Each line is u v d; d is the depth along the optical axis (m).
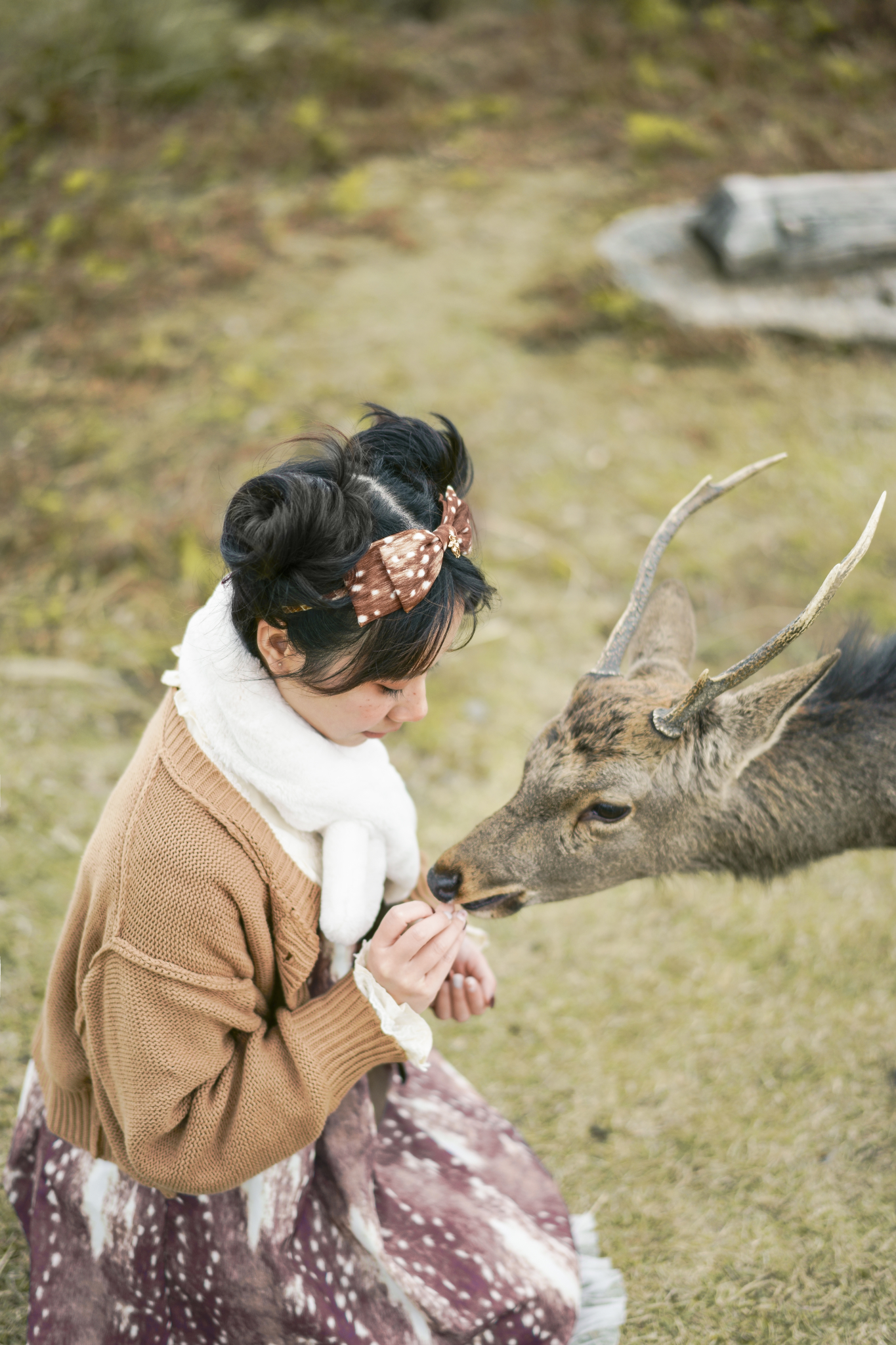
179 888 1.45
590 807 2.12
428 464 1.44
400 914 1.58
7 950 2.91
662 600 2.37
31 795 3.40
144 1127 1.50
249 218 6.66
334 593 1.31
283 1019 1.58
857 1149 2.59
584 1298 2.27
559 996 3.00
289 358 5.58
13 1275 2.22
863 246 6.02
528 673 4.09
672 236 6.26
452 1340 1.83
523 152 7.54
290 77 7.89
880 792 2.28
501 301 6.12
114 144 7.11
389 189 7.11
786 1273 2.33
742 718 2.06
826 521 4.86
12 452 4.90
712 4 9.03
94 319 5.79
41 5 7.48
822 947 3.14
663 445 5.23
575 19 8.74
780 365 5.78
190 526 4.42
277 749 1.48
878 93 8.17
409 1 9.03
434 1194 1.98
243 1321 1.74
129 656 3.99
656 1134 2.64
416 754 3.74
